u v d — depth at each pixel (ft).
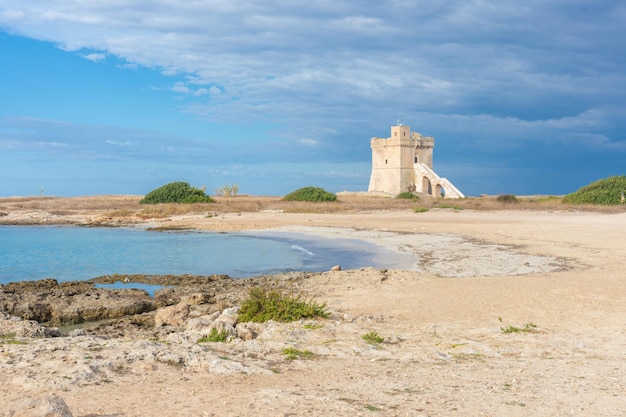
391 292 54.90
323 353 31.83
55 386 23.88
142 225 174.60
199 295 54.80
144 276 73.77
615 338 35.06
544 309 44.65
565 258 80.07
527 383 25.85
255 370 27.55
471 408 21.94
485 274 68.28
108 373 26.32
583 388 24.91
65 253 102.32
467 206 211.41
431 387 25.12
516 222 145.28
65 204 259.19
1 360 27.84
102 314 53.36
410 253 92.43
